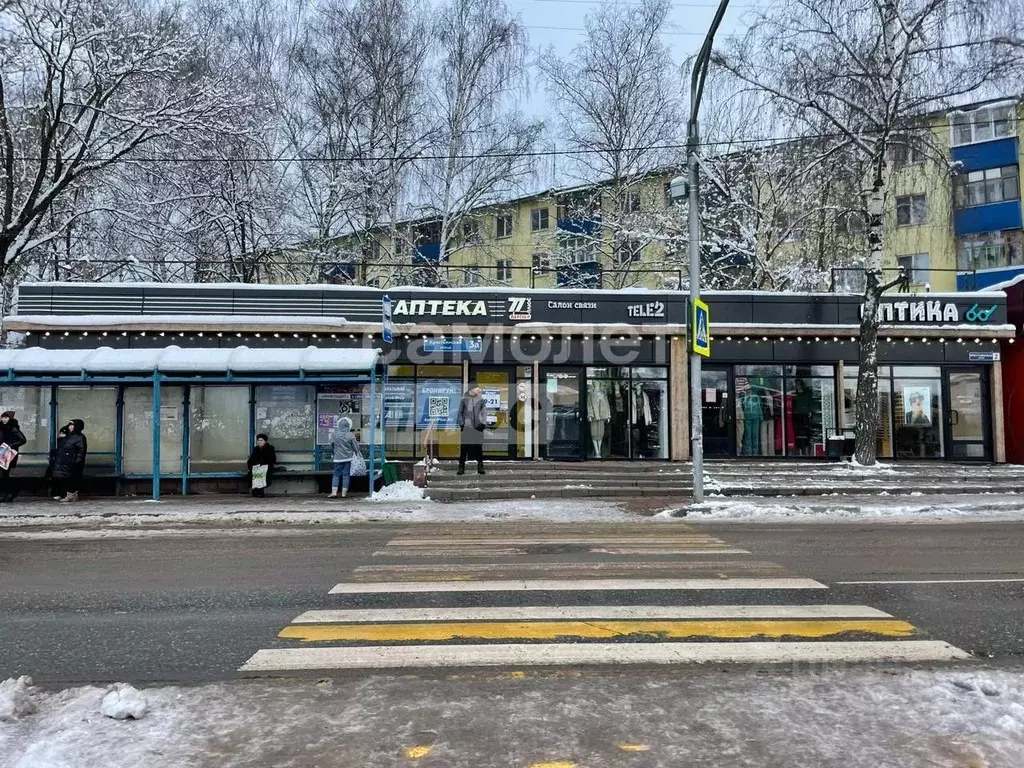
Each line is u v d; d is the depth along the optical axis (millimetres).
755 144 21766
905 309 19578
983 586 7215
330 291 18703
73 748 3549
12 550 9711
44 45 16516
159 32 17969
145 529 11648
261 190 22938
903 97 16953
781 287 23250
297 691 4402
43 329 17609
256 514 12828
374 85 24734
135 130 18516
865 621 5934
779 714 3965
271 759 3455
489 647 5270
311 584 7410
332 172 24188
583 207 26328
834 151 18156
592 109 25656
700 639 5449
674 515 12828
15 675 4824
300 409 15812
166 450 15516
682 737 3674
